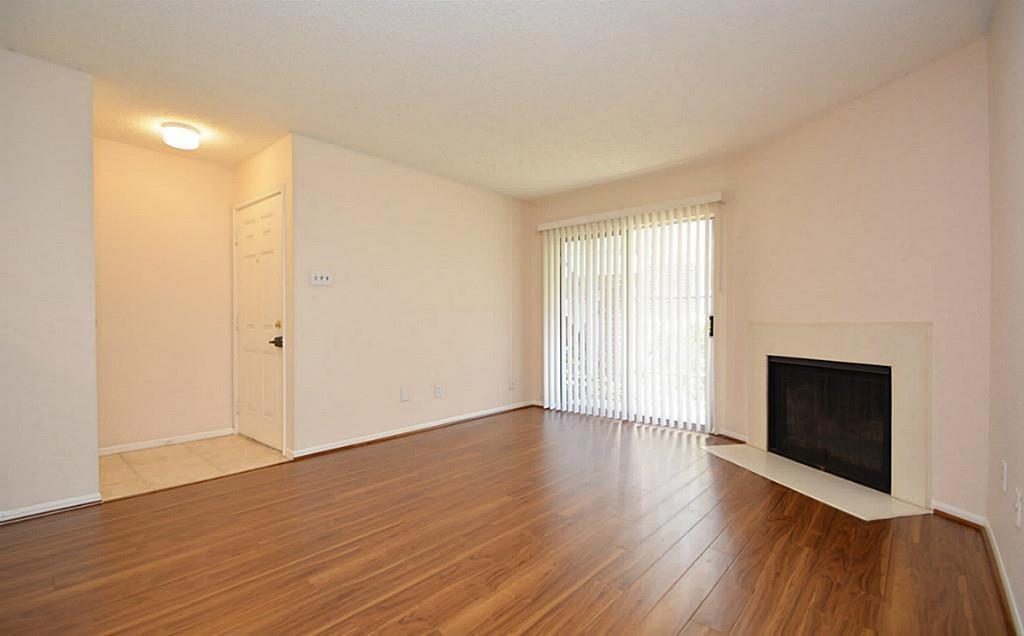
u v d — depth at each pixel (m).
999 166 2.12
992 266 2.28
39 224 2.57
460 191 4.96
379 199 4.20
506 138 3.71
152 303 3.96
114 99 3.04
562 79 2.79
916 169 2.68
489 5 2.12
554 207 5.65
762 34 2.34
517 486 3.05
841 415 3.21
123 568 2.04
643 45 2.44
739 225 4.09
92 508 2.69
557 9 2.15
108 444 3.74
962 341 2.47
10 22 2.22
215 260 4.30
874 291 2.92
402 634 1.61
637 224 4.86
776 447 3.75
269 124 3.44
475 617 1.71
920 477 2.68
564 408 5.53
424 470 3.37
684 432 4.44
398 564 2.08
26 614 1.72
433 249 4.68
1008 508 1.92
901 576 1.96
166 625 1.66
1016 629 1.61
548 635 1.60
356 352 4.03
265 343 3.99
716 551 2.18
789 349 3.55
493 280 5.38
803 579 1.94
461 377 4.99
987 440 2.37
